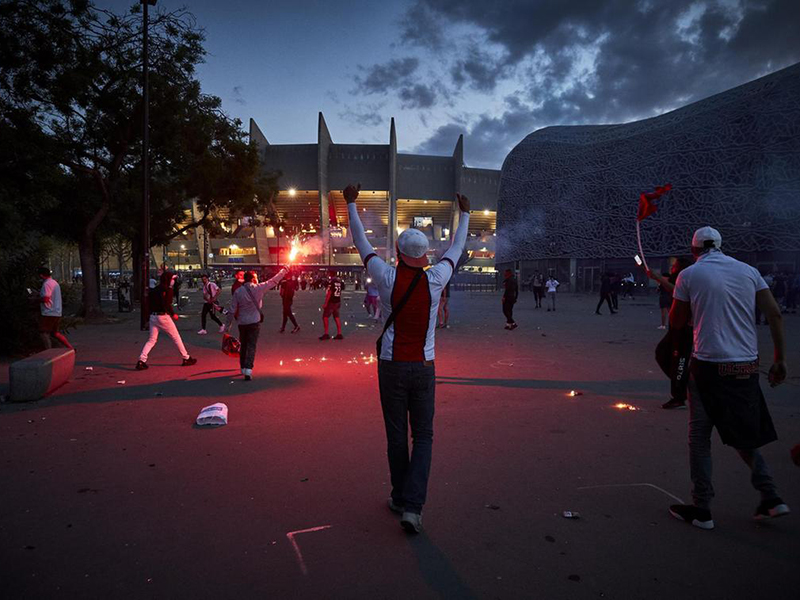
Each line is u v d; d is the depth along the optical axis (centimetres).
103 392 661
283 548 275
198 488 355
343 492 348
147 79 1492
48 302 866
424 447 299
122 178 1986
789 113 3575
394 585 240
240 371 818
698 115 4144
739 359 286
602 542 281
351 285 7212
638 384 709
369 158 11781
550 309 2419
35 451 432
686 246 4103
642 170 4444
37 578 245
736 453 423
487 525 301
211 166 2041
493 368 838
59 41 1405
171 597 230
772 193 3622
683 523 303
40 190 1561
